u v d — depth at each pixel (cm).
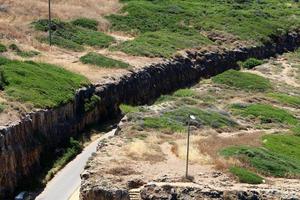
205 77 8606
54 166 5288
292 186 4031
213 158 4359
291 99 7131
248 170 4216
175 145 4647
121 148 4538
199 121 5469
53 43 7938
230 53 9275
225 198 3753
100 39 8556
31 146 5084
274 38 10475
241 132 5469
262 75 8638
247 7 12044
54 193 4806
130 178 3944
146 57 8000
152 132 5050
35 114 5259
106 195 3762
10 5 8844
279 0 13650
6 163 4653
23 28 8100
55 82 6034
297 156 4841
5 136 4684
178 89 8006
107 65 7250
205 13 10875
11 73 5869
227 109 6359
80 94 6169
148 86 7419
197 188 3784
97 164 4159
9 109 5081
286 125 5972
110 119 6619
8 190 4653
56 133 5594
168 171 4097
